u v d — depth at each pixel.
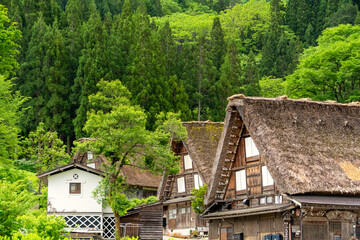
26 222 19.95
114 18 86.81
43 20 72.31
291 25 111.06
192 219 34.59
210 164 32.84
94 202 31.58
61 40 61.97
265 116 24.30
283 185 21.61
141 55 57.88
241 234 25.80
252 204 25.53
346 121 25.39
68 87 59.97
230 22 117.50
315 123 24.75
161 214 31.30
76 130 53.09
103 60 58.38
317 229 22.52
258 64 91.94
